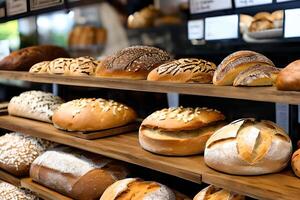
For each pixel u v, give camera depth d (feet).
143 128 4.19
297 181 3.18
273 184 3.12
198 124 3.92
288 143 3.43
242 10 5.25
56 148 5.42
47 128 5.27
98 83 4.47
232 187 3.22
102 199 4.24
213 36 5.60
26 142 5.77
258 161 3.26
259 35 5.24
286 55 5.08
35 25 8.09
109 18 8.80
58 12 6.98
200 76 3.88
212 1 5.58
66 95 6.66
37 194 5.20
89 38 8.71
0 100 7.88
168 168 3.69
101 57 8.14
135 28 8.50
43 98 5.94
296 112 4.31
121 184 4.27
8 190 5.48
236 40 5.47
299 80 2.95
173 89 3.77
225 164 3.33
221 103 5.08
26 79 5.52
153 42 8.22
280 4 4.83
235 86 3.39
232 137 3.39
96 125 4.65
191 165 3.65
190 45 6.42
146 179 5.24
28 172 5.57
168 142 3.87
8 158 5.59
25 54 6.06
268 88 3.27
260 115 4.73
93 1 6.93
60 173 4.85
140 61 4.42
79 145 4.62
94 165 4.82
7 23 8.17
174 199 4.24
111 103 4.95
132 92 5.89
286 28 4.51
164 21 7.98
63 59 5.33
